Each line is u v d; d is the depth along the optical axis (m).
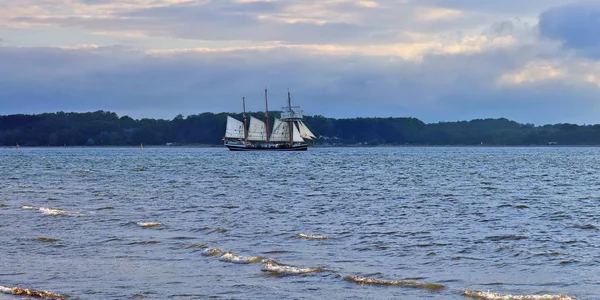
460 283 20.41
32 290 19.47
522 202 45.47
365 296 18.89
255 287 19.89
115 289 19.81
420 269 22.36
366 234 29.84
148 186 61.81
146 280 20.86
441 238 28.75
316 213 38.31
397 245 26.89
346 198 48.75
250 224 33.09
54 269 22.44
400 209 40.69
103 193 53.06
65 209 40.19
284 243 27.28
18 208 40.34
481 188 59.31
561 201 46.34
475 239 28.47
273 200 46.88
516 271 22.06
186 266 22.78
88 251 25.55
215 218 35.62
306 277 21.05
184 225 32.56
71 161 140.12
